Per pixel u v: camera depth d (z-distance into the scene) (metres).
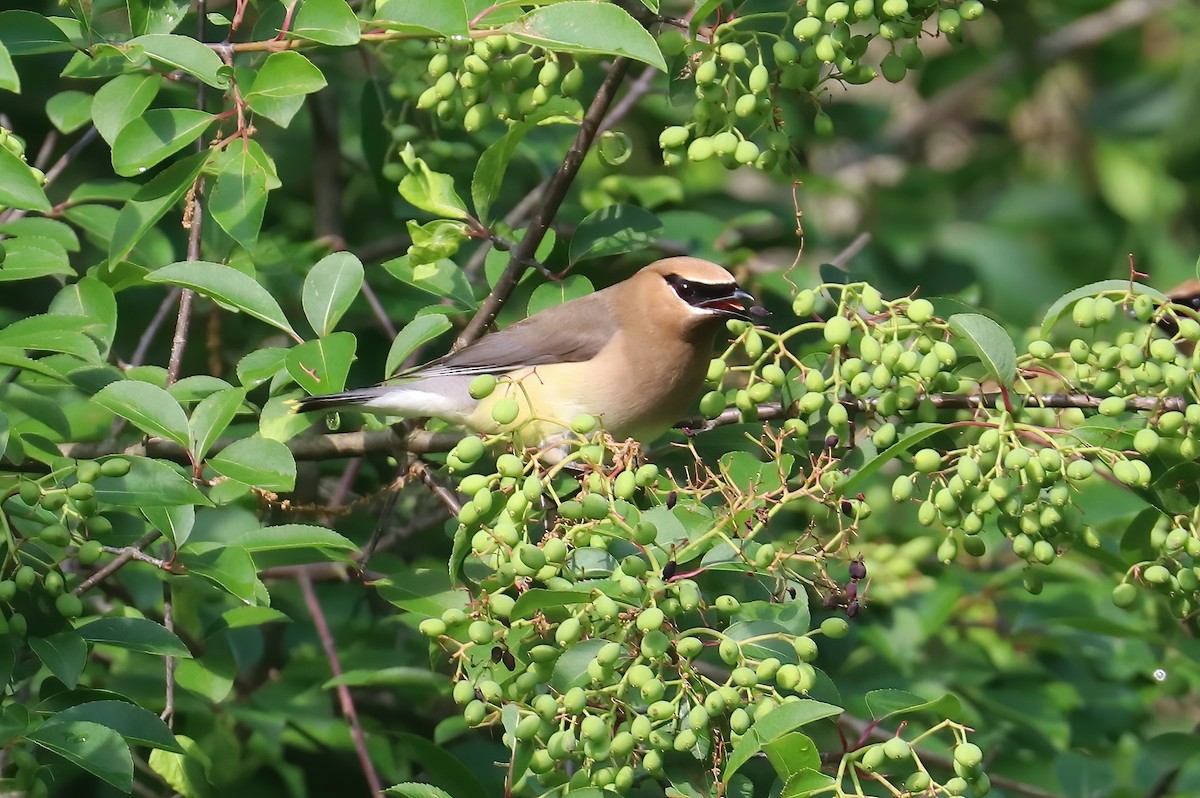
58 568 8.21
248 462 8.60
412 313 12.62
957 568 13.05
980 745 12.48
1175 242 21.67
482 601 7.60
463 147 12.23
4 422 8.25
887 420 9.04
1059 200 21.00
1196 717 15.23
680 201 13.94
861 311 9.70
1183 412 8.48
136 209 9.05
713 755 7.50
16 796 7.83
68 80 14.15
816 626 11.55
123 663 11.75
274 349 9.52
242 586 8.39
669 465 10.73
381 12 8.76
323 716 11.82
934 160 21.84
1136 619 12.05
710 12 8.91
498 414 8.03
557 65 9.54
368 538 11.94
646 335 10.45
